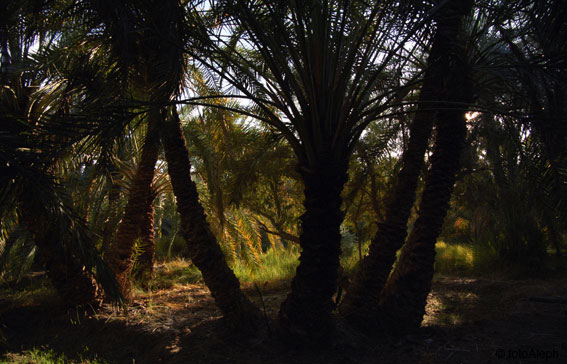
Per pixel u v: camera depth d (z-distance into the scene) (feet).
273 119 15.79
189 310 22.22
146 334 18.07
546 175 15.16
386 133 28.60
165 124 17.61
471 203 38.68
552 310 22.04
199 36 16.70
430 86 18.21
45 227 19.22
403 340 17.16
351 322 18.38
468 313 22.16
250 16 15.25
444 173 17.94
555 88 14.33
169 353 16.05
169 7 14.33
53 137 14.37
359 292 18.67
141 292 26.32
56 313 21.81
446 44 16.44
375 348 16.44
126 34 13.76
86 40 20.17
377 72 15.07
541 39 14.21
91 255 15.61
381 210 31.94
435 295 26.48
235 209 31.04
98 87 16.06
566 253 39.50
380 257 18.61
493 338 17.42
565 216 15.42
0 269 26.81
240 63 21.98
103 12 13.78
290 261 38.37
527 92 15.24
